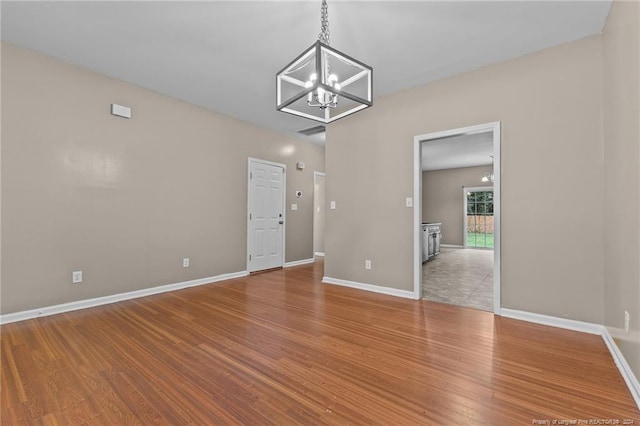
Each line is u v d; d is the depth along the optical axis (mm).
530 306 2723
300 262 5820
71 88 3035
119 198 3379
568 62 2570
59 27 2449
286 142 5527
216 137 4387
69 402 1549
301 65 2047
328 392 1640
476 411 1477
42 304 2848
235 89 3656
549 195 2641
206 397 1596
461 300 3406
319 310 3035
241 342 2270
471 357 2033
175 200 3895
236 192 4668
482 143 6184
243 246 4766
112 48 2768
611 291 2162
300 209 5836
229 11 2258
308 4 2172
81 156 3100
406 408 1505
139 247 3545
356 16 2285
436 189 9664
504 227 2854
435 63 2959
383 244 3711
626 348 1780
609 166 2213
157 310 3029
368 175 3859
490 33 2477
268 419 1427
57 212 2941
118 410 1490
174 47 2746
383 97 3738
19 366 1906
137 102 3533
